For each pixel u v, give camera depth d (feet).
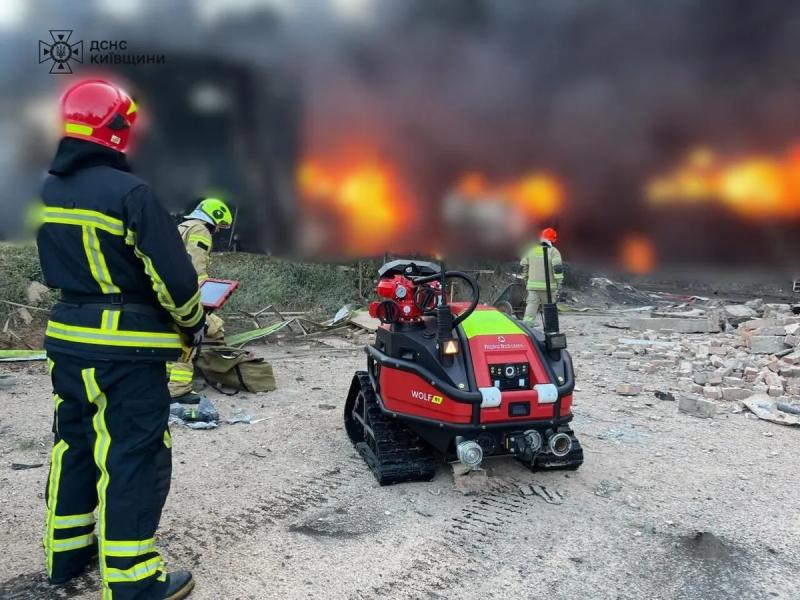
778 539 11.41
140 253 8.12
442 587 9.77
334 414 18.12
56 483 9.29
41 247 8.63
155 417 8.63
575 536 11.39
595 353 27.45
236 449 15.25
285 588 9.61
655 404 19.61
